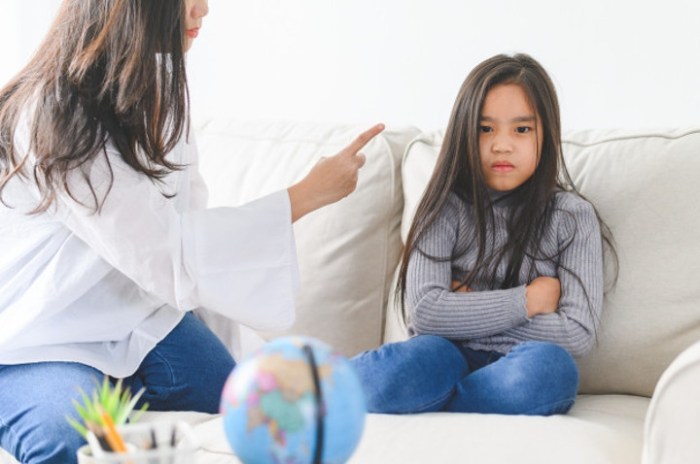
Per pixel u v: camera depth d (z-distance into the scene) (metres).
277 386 0.73
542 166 1.48
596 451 1.06
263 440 0.73
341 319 1.65
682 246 1.41
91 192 1.32
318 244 1.69
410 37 2.12
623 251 1.44
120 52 1.32
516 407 1.26
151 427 0.81
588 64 1.92
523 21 1.98
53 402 1.27
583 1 1.91
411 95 2.14
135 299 1.45
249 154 1.86
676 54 1.83
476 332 1.41
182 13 1.37
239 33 2.37
